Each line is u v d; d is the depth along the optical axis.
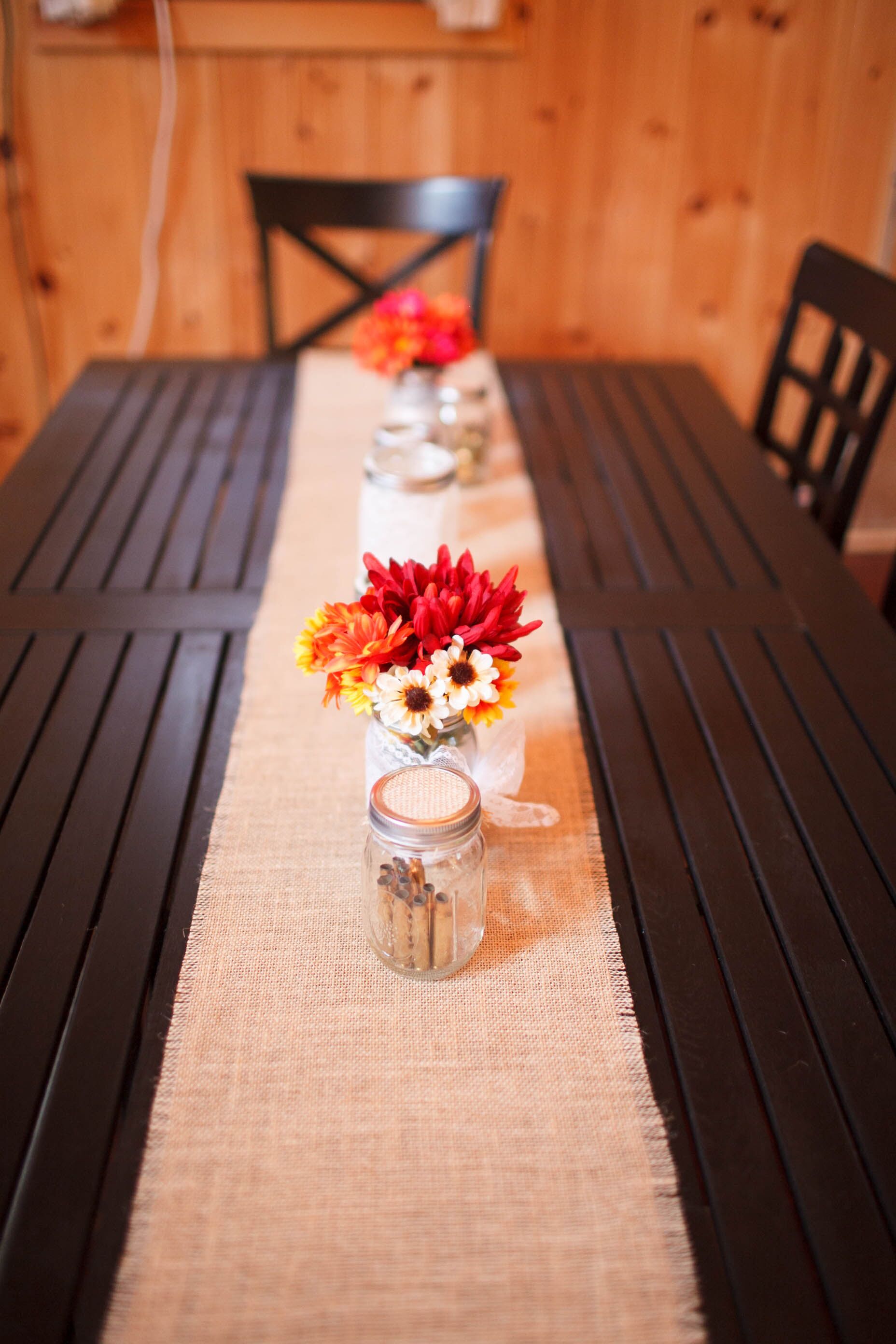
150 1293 0.56
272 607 1.16
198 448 1.53
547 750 0.96
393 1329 0.55
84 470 1.45
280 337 2.51
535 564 1.26
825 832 0.89
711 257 2.45
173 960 0.76
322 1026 0.71
